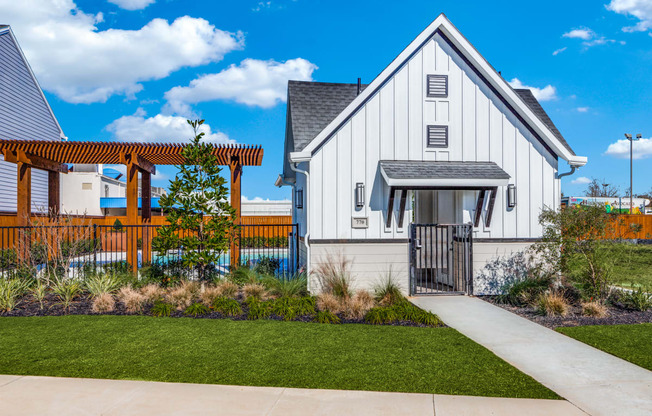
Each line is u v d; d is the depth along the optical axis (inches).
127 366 211.8
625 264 509.7
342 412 163.6
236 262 496.7
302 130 439.5
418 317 304.3
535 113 428.1
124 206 1406.3
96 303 336.2
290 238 590.2
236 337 261.7
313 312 328.8
